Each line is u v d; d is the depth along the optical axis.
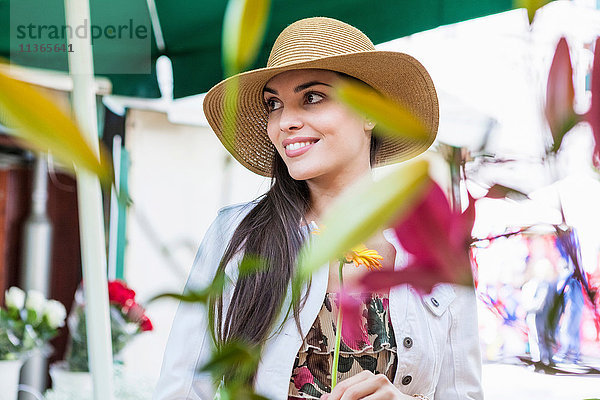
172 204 3.86
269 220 1.14
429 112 1.28
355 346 1.22
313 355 1.21
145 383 2.24
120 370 2.31
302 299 1.16
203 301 0.24
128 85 2.30
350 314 0.28
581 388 0.61
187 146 3.95
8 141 3.43
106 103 3.48
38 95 0.14
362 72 1.23
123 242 3.54
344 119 1.19
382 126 0.17
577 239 0.23
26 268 3.70
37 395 2.49
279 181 1.25
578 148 0.21
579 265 0.23
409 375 1.27
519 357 0.25
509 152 0.22
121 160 3.71
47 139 0.14
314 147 1.19
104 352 1.16
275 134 1.23
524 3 0.22
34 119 0.14
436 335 1.31
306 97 1.21
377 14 1.82
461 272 0.21
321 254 0.16
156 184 3.86
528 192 0.22
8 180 3.69
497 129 0.23
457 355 1.39
